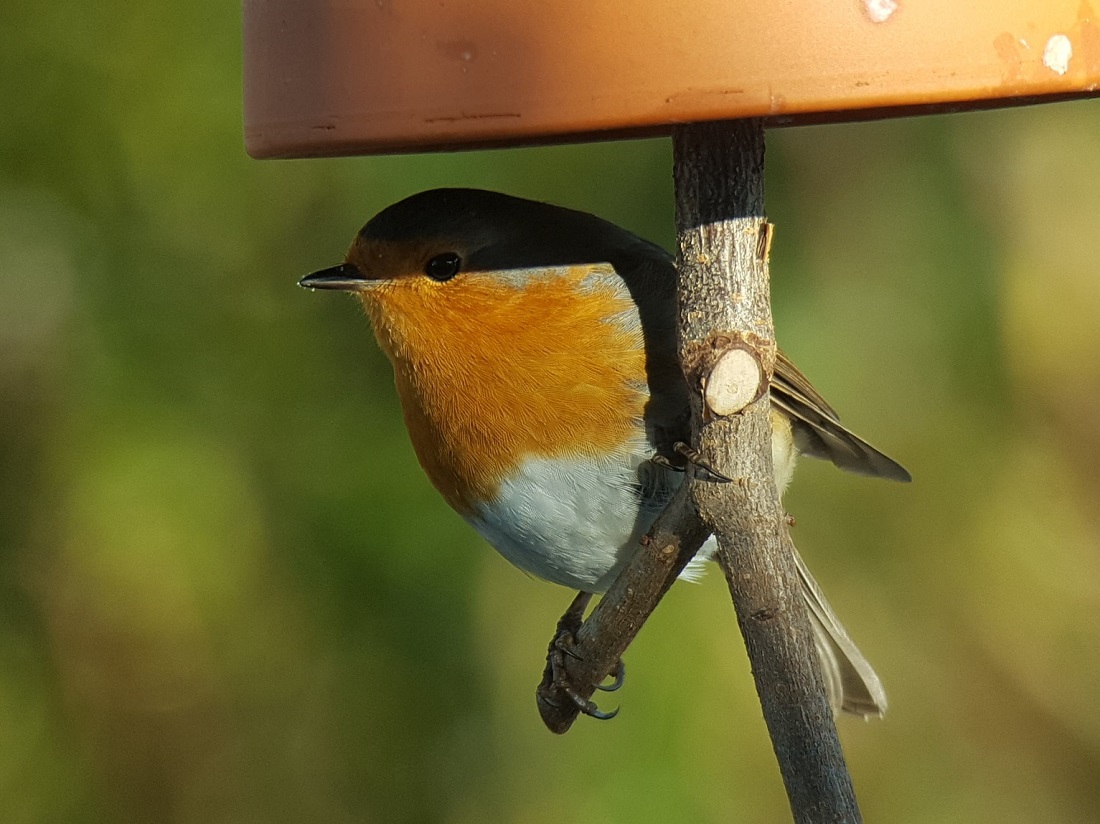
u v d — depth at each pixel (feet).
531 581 32.58
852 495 38.22
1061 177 39.73
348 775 33.09
